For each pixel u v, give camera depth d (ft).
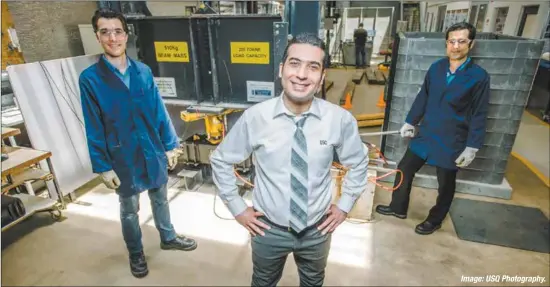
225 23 6.96
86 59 8.21
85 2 9.55
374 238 6.90
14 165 6.22
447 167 6.21
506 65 7.30
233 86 7.61
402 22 28.89
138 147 5.03
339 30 29.89
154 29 7.45
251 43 7.02
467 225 7.31
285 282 5.67
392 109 8.58
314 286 4.38
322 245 3.91
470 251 6.54
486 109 5.71
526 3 14.29
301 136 3.38
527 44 7.01
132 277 5.81
